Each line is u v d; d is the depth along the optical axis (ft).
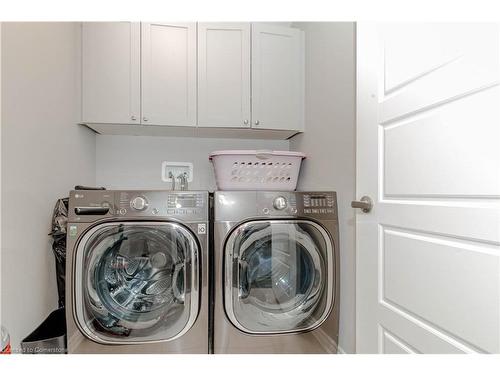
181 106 6.39
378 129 3.55
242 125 6.62
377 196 3.55
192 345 4.42
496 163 2.13
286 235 4.79
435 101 2.69
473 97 2.32
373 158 3.61
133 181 7.44
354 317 4.65
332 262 4.92
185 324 4.40
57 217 4.62
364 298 3.78
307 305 4.81
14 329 3.70
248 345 4.58
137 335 4.33
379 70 3.54
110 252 4.32
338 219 5.23
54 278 4.81
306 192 4.92
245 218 4.61
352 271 4.74
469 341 2.31
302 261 4.89
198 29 6.46
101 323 4.24
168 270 4.43
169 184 7.52
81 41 6.01
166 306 4.40
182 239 4.42
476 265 2.27
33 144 4.20
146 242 4.42
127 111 6.17
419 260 2.88
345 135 5.04
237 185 5.78
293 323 4.74
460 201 2.43
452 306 2.48
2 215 3.47
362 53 3.80
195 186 7.74
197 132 7.16
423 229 2.81
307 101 6.75
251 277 4.65
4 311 3.50
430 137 2.75
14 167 3.72
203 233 4.47
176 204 4.44
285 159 5.93
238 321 4.53
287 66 6.87
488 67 2.21
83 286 4.17
